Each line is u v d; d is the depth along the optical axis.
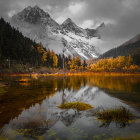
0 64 66.50
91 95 11.10
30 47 103.62
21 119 5.08
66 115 5.64
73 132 3.96
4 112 6.08
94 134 3.79
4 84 19.94
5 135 3.74
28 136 3.69
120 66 111.25
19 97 10.10
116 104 7.84
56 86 18.34
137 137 3.57
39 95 11.07
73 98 9.83
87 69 126.81
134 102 8.36
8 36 96.38
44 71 87.25
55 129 4.16
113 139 3.47
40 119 5.10
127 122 4.75
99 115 5.55
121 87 16.69
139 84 20.16
